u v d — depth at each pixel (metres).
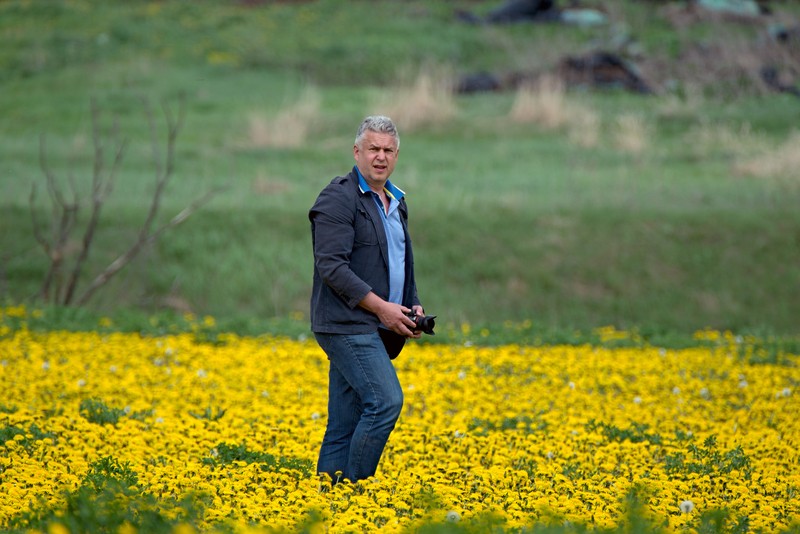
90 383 30.27
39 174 68.50
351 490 17.72
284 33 121.81
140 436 22.62
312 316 18.97
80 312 45.19
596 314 50.88
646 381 33.78
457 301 51.41
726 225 57.94
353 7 132.38
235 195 64.00
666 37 110.88
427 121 86.62
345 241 18.28
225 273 53.44
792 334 48.75
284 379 32.78
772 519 16.72
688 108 90.62
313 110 85.50
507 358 36.66
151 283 52.47
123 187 65.50
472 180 68.88
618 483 19.05
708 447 23.86
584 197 63.72
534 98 89.56
